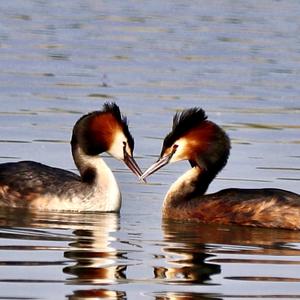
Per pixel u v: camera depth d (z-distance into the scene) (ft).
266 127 73.97
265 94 85.51
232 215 50.90
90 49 102.01
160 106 79.15
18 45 102.42
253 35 110.73
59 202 54.13
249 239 48.03
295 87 88.53
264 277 41.78
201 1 134.41
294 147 68.18
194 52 101.81
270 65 96.94
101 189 54.29
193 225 51.01
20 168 55.77
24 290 39.19
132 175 61.16
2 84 85.61
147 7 128.16
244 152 66.28
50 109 77.05
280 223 50.14
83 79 88.79
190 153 53.31
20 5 126.72
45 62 95.20
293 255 45.24
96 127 55.01
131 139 55.47
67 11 123.75
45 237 47.39
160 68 94.43
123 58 98.32
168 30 112.27
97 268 42.32
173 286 40.37
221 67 95.66
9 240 46.55
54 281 40.40
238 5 130.82
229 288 40.34
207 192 56.54
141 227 50.39
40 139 67.67
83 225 50.47
